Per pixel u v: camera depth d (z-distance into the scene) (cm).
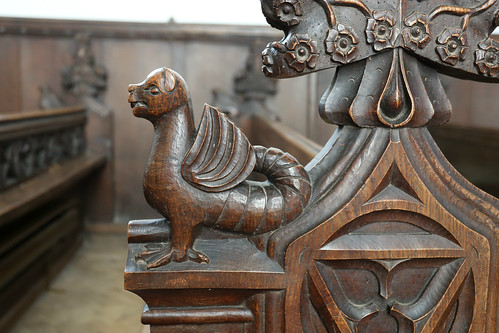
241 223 74
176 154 73
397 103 74
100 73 361
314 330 79
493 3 76
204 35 365
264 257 76
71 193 346
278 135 209
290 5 71
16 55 362
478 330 82
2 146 235
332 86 78
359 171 76
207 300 77
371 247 76
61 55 365
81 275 309
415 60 76
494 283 81
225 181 73
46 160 300
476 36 76
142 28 362
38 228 283
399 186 77
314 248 76
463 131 241
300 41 72
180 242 74
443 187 78
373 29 73
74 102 365
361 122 76
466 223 79
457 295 80
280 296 77
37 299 274
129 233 76
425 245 78
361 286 79
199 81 374
